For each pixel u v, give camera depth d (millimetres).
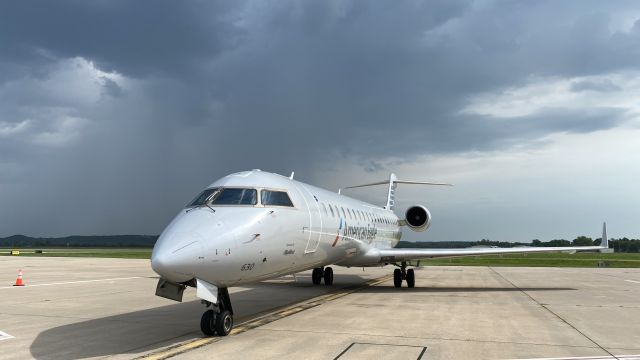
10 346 8242
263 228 9602
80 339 8789
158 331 9547
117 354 7645
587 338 8930
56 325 10242
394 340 8648
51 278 22828
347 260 16719
